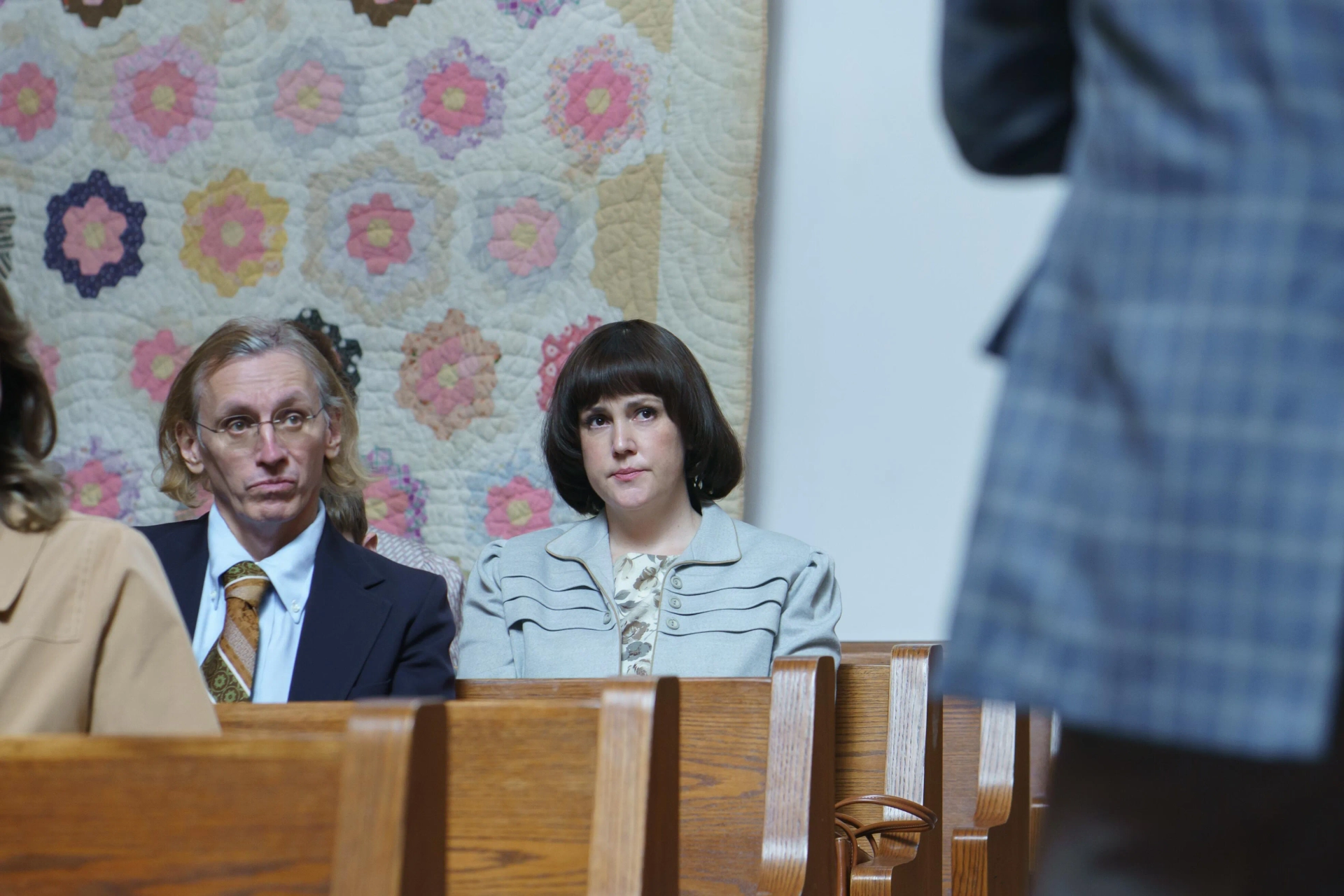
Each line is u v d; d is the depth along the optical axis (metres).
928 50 6.40
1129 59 1.18
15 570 2.17
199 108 7.14
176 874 1.80
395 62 6.87
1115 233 1.15
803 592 4.47
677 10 6.41
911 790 3.51
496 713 2.06
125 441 7.04
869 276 6.39
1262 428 1.06
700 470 4.73
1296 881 1.18
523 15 6.68
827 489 6.37
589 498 4.86
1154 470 1.09
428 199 6.76
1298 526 1.05
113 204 7.20
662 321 6.28
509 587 4.62
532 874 2.01
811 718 2.80
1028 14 1.39
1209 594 1.07
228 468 3.89
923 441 6.28
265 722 2.68
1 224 7.35
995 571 1.16
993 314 6.21
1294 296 1.07
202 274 7.04
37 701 2.13
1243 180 1.10
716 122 6.29
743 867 3.05
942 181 6.35
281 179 6.98
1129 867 1.19
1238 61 1.12
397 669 3.80
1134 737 1.16
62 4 7.39
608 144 6.47
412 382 6.67
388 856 1.72
